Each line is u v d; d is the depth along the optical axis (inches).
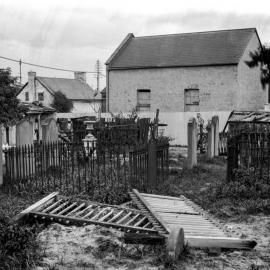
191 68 1219.2
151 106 1272.1
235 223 376.2
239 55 1186.0
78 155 549.0
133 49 1348.4
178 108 1240.2
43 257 273.4
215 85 1196.5
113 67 1300.4
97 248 287.7
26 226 329.4
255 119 746.8
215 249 292.5
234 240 294.4
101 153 614.9
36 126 839.7
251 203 421.7
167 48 1305.4
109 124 907.4
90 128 714.2
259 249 301.4
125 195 446.0
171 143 1119.6
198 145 909.8
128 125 812.6
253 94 1293.1
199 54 1236.5
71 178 500.1
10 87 526.3
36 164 518.0
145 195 431.2
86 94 2073.1
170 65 1234.6
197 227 338.3
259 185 461.1
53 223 348.8
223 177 588.4
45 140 604.7
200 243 292.0
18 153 487.2
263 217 393.1
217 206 427.5
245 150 508.1
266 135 509.4
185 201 441.1
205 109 1212.5
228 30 1299.2
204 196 465.7
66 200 396.5
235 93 1177.4
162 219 343.0
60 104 1811.0
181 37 1336.1
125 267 260.2
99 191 446.0
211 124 789.9
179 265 263.6
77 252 282.8
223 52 1214.3
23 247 272.1
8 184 475.8
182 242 279.4
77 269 256.2
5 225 292.2
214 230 335.9
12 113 521.0
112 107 1315.2
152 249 286.4
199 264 266.4
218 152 850.8
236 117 868.6
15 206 396.5
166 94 1251.8
